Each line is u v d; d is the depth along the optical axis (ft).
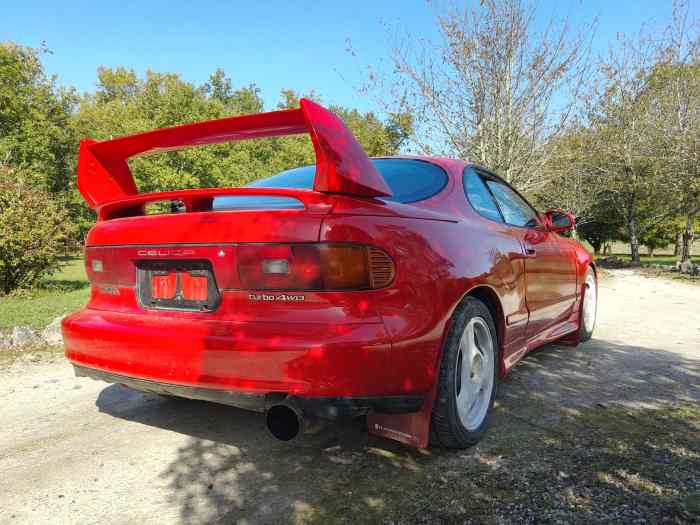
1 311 23.32
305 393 6.30
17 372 13.66
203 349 6.73
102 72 176.35
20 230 30.94
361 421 9.38
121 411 10.46
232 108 201.67
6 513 6.64
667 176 60.59
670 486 6.81
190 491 7.07
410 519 6.18
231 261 6.84
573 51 35.99
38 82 95.55
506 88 36.78
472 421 8.30
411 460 7.80
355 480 7.22
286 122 7.13
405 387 6.71
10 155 86.69
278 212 6.67
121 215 8.59
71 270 60.70
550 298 11.96
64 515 6.56
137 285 7.90
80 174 8.52
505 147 38.09
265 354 6.40
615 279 44.32
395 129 40.75
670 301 27.86
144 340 7.20
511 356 9.96
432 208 8.26
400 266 6.73
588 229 115.44
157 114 91.09
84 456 8.30
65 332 8.27
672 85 56.65
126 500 6.88
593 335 17.42
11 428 9.62
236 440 8.80
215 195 7.02
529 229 11.57
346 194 6.73
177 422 9.74
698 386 11.33
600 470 7.29
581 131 43.01
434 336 7.05
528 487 6.85
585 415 9.53
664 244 122.72
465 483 7.01
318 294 6.50
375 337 6.41
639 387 11.25
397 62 36.99
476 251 8.29
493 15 35.88
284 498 6.80
